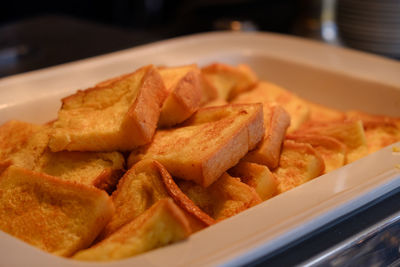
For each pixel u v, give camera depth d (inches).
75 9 59.7
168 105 21.5
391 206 19.0
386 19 37.6
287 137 23.0
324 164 21.6
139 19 60.9
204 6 52.7
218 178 19.9
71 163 20.9
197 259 16.2
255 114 20.7
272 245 16.7
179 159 19.6
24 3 55.5
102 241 17.8
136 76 21.6
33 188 18.9
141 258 16.3
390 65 28.1
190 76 22.2
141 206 19.0
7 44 40.5
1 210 18.9
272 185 20.5
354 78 27.1
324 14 43.1
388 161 19.9
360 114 26.5
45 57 38.4
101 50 40.6
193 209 18.3
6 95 25.1
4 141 22.6
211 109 21.9
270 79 30.0
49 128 22.2
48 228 18.3
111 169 20.6
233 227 17.2
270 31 51.3
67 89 25.9
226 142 19.7
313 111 27.6
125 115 20.5
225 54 29.7
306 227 17.2
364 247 18.2
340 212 17.8
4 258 16.4
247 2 53.6
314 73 28.4
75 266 16.2
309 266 17.3
